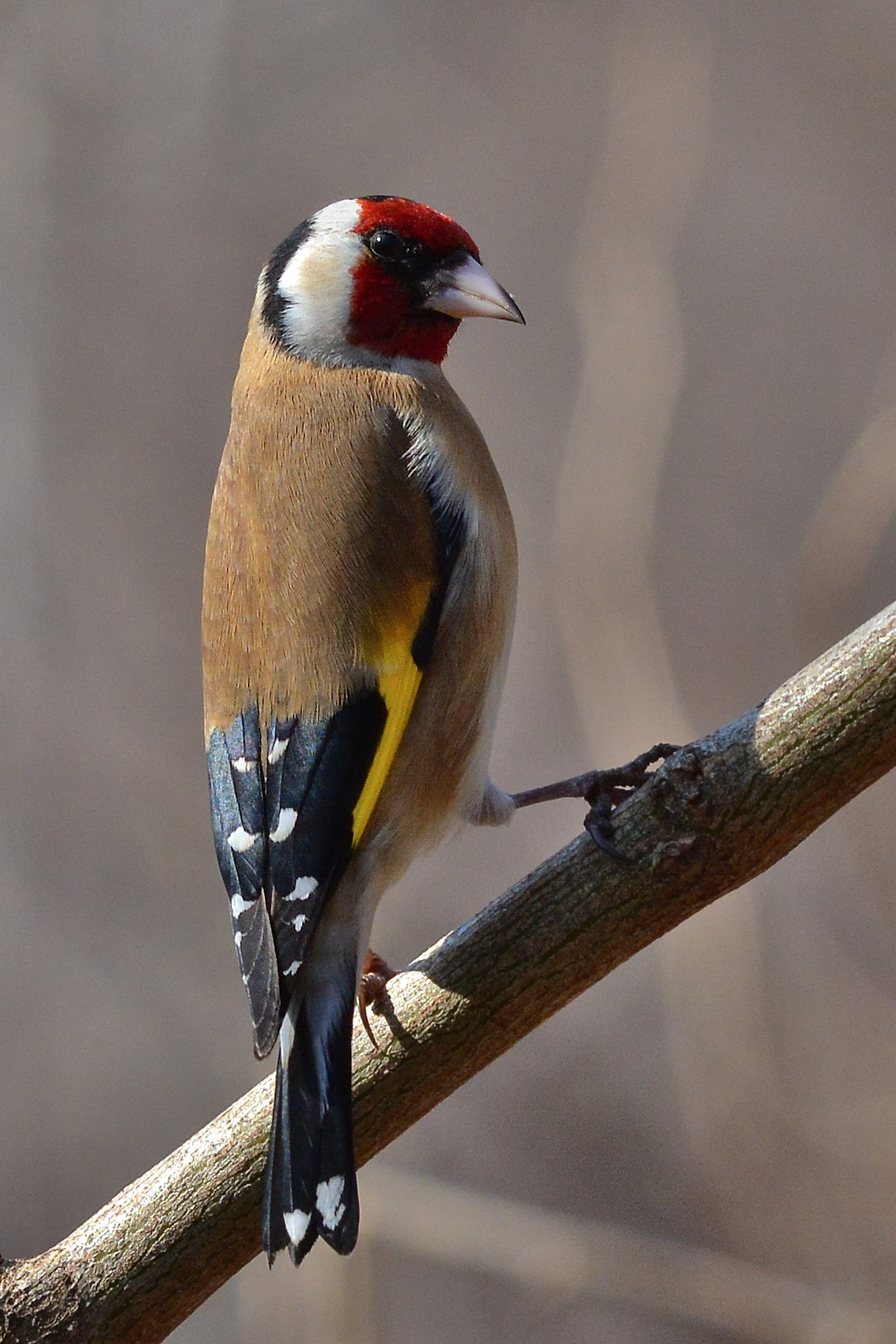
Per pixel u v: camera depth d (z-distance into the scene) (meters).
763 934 11.09
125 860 13.77
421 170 16.03
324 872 6.03
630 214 11.08
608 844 5.30
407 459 6.80
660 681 10.60
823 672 5.10
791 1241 10.63
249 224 15.73
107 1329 5.37
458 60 16.47
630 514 10.73
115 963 13.43
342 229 7.32
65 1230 12.94
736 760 5.14
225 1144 5.50
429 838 6.62
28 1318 5.35
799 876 11.90
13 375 15.04
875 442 10.77
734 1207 10.71
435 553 6.69
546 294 15.43
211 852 13.76
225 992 13.29
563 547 10.80
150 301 15.41
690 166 11.19
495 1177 12.30
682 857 5.18
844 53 15.51
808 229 15.39
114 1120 13.07
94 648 14.36
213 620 6.51
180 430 15.12
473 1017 5.42
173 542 14.80
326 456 6.73
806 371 15.00
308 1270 9.52
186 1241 5.41
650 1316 11.12
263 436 6.87
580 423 10.91
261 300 7.48
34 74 15.52
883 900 11.19
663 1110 12.17
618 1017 12.55
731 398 14.93
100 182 15.59
